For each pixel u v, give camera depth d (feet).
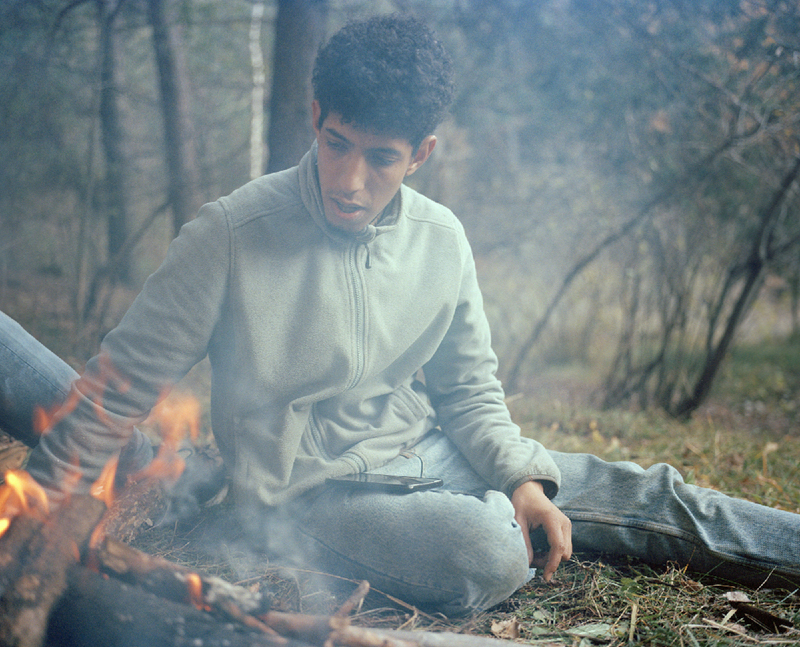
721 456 10.40
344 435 5.66
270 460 5.39
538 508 5.37
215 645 3.72
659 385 15.78
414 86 4.53
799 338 23.07
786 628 4.96
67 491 4.75
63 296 19.72
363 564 5.16
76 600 3.73
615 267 17.38
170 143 15.65
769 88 12.61
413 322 5.74
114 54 17.03
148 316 4.98
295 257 5.27
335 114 4.61
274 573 5.49
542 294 19.42
